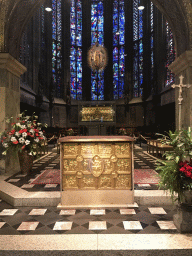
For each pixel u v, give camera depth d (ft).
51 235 10.07
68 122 88.84
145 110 81.41
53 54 84.99
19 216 12.25
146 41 81.20
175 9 20.54
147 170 22.35
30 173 21.27
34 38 70.28
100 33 92.58
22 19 22.25
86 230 10.57
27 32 65.98
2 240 9.63
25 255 8.78
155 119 75.46
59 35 87.25
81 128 51.96
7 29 20.68
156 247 9.04
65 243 9.37
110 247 9.05
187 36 20.20
